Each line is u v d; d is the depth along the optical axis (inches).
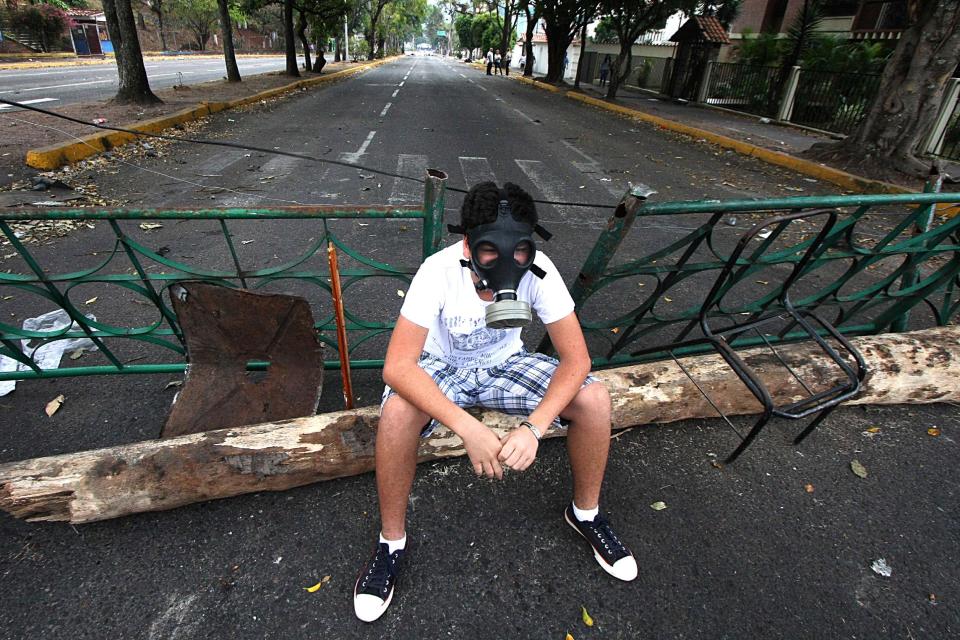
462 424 56.6
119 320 122.6
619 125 508.1
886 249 94.6
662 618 63.3
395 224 196.7
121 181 231.5
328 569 67.6
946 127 323.9
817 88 463.8
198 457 71.1
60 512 68.0
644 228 208.4
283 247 170.6
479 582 66.7
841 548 73.1
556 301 59.8
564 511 77.0
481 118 505.0
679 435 92.4
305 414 84.7
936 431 95.6
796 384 93.7
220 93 531.2
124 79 403.9
